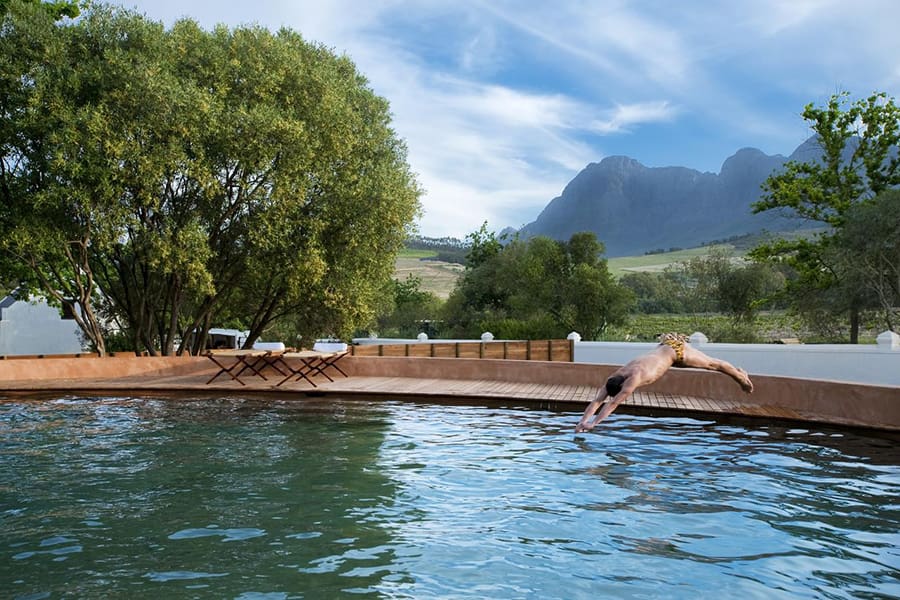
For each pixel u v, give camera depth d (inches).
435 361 794.2
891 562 219.8
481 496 305.1
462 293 1829.5
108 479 337.7
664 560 221.5
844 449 409.7
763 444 426.0
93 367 823.7
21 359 812.0
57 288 1067.3
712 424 503.2
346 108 932.6
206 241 850.1
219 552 229.9
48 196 766.5
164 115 791.1
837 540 242.5
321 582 202.2
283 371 835.4
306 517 271.7
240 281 984.9
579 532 251.4
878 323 1062.4
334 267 935.0
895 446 418.3
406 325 1813.5
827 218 1179.9
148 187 802.2
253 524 262.7
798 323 1227.2
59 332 1400.1
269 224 863.1
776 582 202.1
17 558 224.4
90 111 770.2
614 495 305.7
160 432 474.3
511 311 1710.1
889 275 973.2
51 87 784.3
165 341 1011.3
